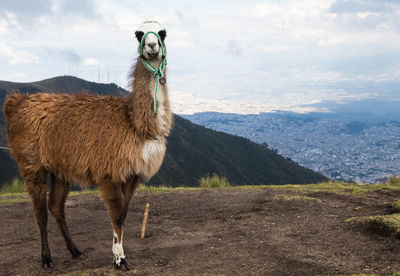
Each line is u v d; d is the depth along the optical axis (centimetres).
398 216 580
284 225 649
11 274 488
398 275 405
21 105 532
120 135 466
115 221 473
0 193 1203
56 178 536
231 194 995
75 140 481
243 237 598
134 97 478
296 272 444
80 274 460
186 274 449
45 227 521
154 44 464
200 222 717
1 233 691
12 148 529
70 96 528
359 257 482
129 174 474
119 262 474
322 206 769
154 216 798
